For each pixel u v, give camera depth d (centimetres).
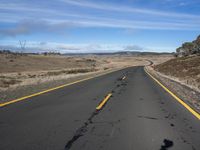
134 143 618
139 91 1770
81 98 1396
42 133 698
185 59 6284
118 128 760
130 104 1212
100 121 851
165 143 622
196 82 2700
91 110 1048
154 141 636
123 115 953
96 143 615
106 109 1075
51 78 3009
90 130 735
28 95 1473
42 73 5459
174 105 1191
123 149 574
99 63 12862
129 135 687
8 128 747
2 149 567
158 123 830
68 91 1716
